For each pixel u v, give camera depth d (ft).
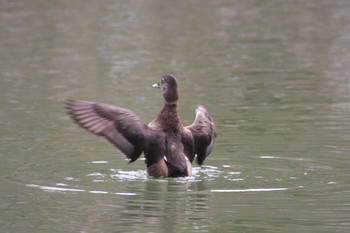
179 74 68.74
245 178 40.32
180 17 97.66
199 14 99.91
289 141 47.39
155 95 60.85
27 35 87.15
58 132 50.60
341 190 37.81
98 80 66.69
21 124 52.60
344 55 76.43
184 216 34.12
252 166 42.63
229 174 41.27
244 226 32.83
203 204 35.83
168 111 41.06
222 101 59.06
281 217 33.83
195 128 42.34
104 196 37.37
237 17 98.17
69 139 48.91
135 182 39.83
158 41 83.71
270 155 44.57
